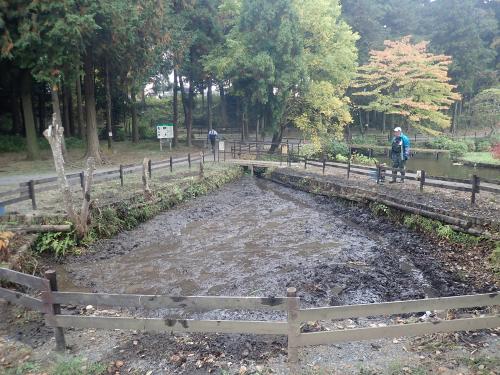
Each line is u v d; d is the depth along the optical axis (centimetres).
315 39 2364
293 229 1173
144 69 2047
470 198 1144
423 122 3909
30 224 923
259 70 2131
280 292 730
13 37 1556
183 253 960
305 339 441
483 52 4541
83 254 924
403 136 1410
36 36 1473
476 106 3919
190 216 1302
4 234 804
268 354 484
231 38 2409
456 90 4584
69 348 500
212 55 2538
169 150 2805
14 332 548
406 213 1120
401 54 3303
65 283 782
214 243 1039
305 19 2248
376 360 462
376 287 742
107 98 2488
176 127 2995
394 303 437
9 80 2338
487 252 819
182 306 446
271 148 2644
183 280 798
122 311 641
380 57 3253
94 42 1798
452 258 852
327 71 2480
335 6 2425
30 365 459
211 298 441
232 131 4138
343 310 435
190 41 2447
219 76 2445
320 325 568
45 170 1773
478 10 4638
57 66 1614
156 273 835
